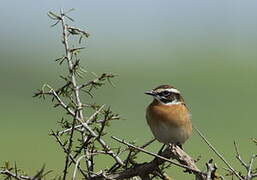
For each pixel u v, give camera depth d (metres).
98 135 8.90
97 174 8.81
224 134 25.27
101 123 9.10
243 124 27.03
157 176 9.08
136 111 28.12
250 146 22.66
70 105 9.13
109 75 9.20
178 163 8.52
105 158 16.97
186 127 11.53
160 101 11.67
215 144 23.19
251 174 8.62
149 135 24.61
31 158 20.28
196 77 34.81
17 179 8.61
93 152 9.05
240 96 31.38
